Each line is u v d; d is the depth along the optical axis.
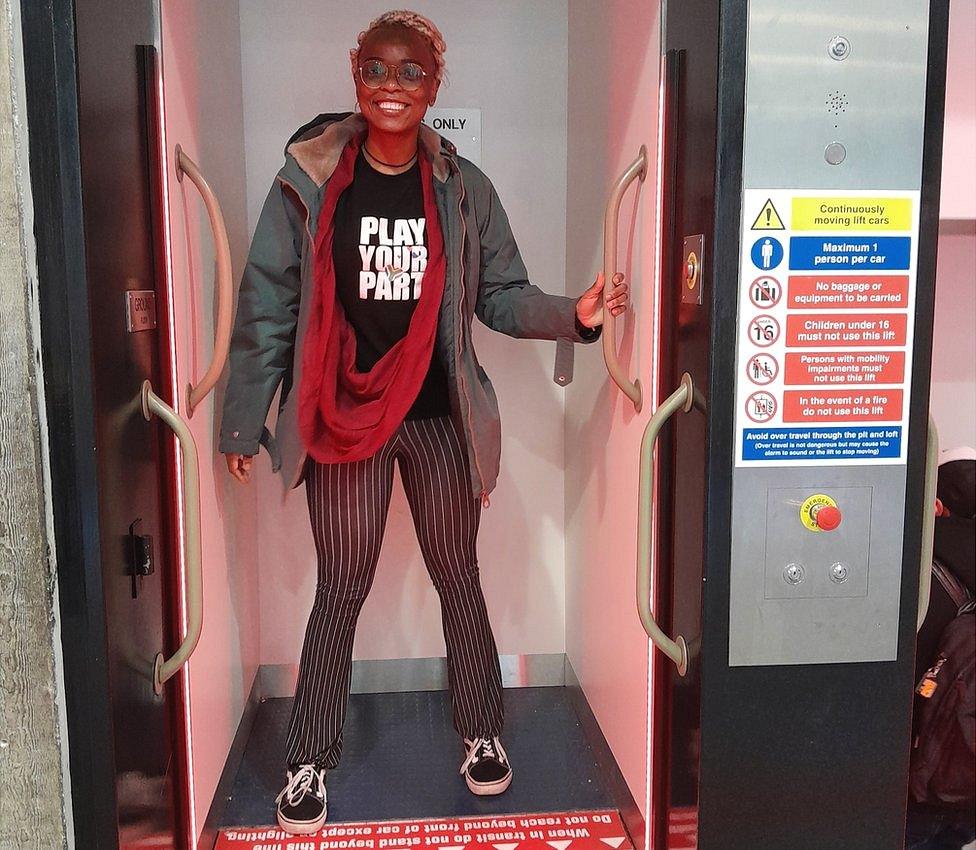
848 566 1.39
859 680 1.43
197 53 1.90
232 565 2.23
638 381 1.83
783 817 1.45
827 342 1.34
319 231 1.92
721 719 1.42
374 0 2.41
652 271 1.68
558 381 2.11
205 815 1.91
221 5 2.16
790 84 1.29
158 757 1.55
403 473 2.17
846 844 1.47
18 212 1.16
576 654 2.56
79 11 1.18
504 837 2.02
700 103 1.36
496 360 2.59
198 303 1.92
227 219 2.21
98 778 1.30
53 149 1.18
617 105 1.96
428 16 2.43
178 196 1.72
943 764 2.01
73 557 1.25
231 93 2.27
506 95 2.47
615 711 2.11
